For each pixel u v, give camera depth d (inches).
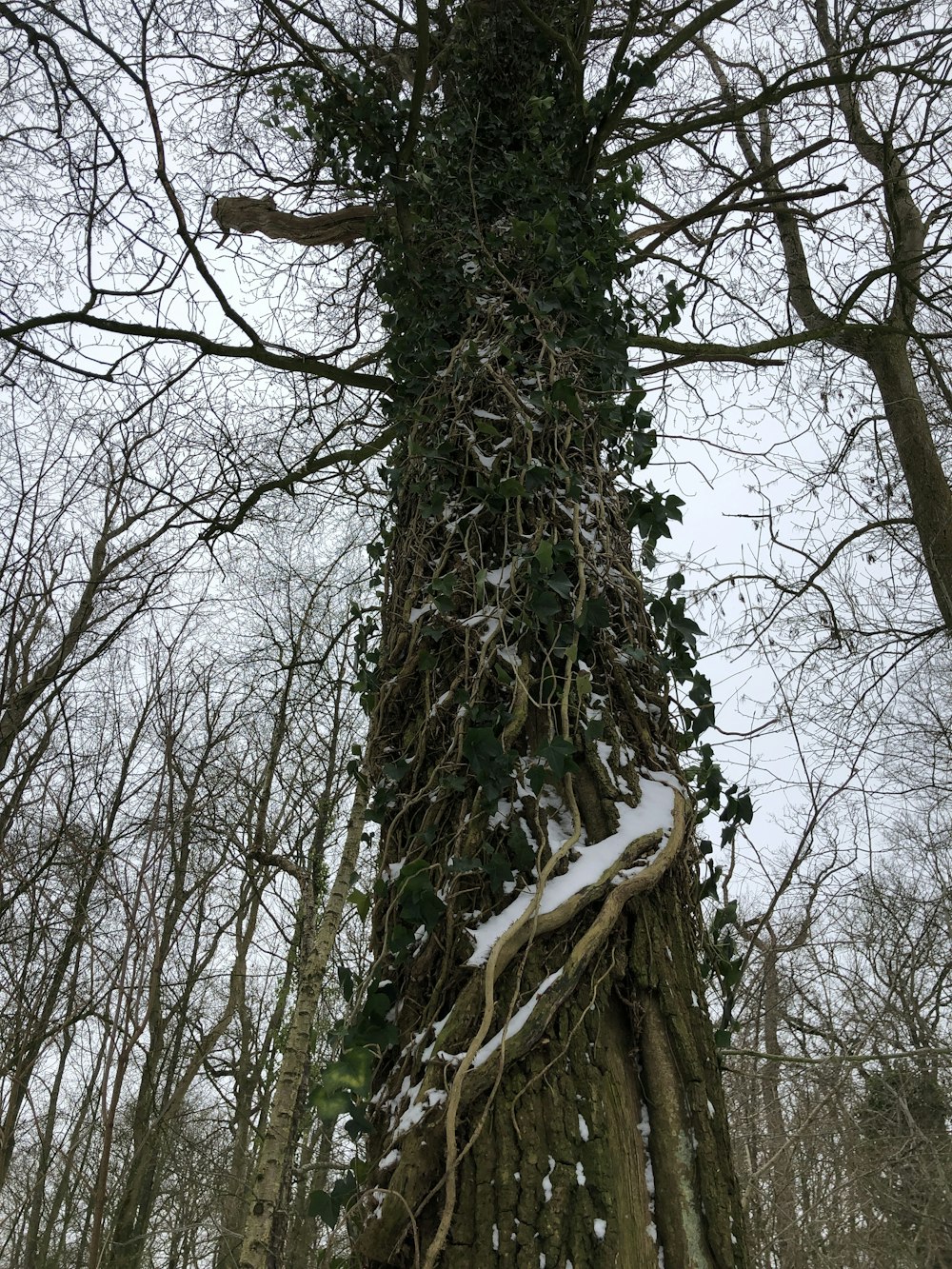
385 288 122.6
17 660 224.8
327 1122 66.9
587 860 69.6
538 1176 57.2
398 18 148.1
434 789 75.7
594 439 95.7
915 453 232.2
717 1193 59.4
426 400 100.7
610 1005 65.5
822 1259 216.4
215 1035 308.7
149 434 183.9
